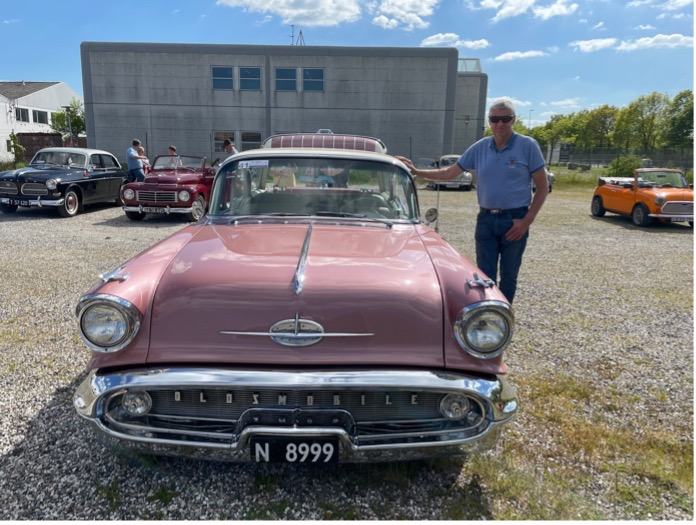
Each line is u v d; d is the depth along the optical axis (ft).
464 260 8.96
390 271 8.06
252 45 87.15
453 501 7.70
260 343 7.18
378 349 7.23
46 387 10.91
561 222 41.91
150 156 90.38
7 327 14.43
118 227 33.27
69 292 17.89
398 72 88.12
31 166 39.29
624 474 8.40
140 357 7.20
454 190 71.51
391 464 8.45
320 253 8.70
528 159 12.97
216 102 88.94
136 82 88.12
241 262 8.19
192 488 7.86
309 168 11.83
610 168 88.33
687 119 190.80
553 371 12.30
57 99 152.05
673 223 41.73
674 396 11.14
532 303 18.08
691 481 8.23
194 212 12.59
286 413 7.17
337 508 7.52
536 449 9.04
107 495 7.66
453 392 7.14
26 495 7.62
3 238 28.37
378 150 18.52
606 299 18.83
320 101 89.10
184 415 7.35
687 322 16.26
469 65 113.80
